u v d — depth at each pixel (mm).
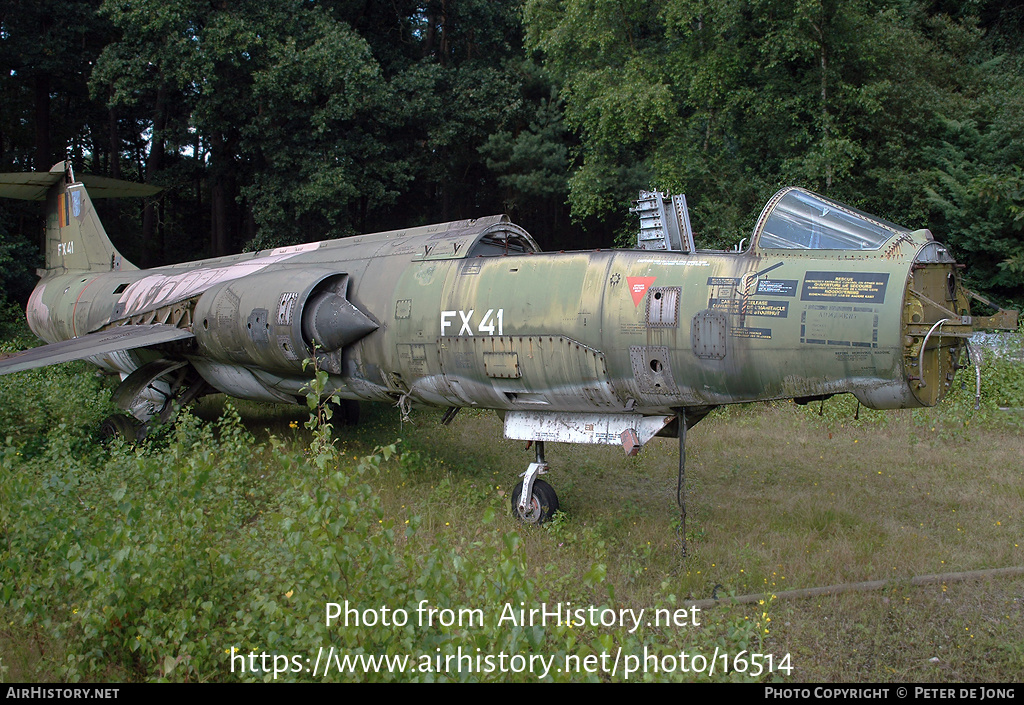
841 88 15398
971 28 20812
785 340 5684
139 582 4305
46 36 19656
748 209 16047
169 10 15734
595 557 5781
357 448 10195
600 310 6414
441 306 7309
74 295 12562
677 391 6223
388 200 18906
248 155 20703
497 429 11562
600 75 16000
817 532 6734
